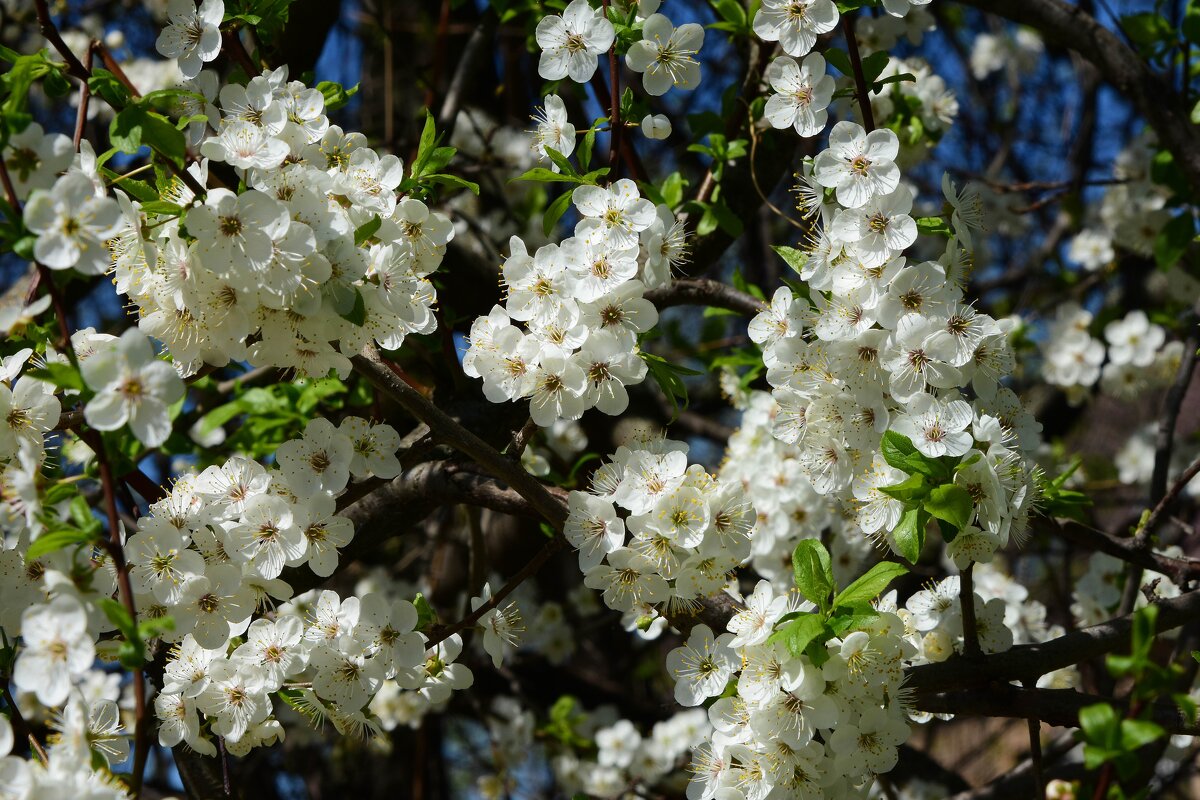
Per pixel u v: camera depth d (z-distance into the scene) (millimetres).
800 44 975
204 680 961
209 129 1027
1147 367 1475
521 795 1702
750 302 1108
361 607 967
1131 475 1571
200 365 945
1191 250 1409
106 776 896
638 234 962
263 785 1641
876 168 949
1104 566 1197
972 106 1999
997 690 979
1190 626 1156
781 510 1077
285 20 1041
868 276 948
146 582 940
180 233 922
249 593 954
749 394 1178
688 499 942
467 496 1021
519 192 1482
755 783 940
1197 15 1168
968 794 1169
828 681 936
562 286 949
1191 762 1427
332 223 926
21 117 898
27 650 885
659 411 1526
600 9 977
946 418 941
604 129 996
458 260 1233
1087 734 896
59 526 894
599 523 950
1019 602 1145
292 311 932
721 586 948
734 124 1113
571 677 1628
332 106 1019
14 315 896
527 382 952
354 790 1743
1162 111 1177
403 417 1150
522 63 1676
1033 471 966
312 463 969
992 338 951
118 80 961
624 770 1432
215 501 958
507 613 993
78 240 891
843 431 960
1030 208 1412
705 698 948
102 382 890
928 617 1000
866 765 938
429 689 982
